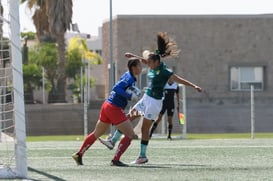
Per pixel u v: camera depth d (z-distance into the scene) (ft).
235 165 68.54
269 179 55.98
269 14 279.90
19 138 56.85
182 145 104.73
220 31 280.92
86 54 374.84
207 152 87.71
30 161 75.61
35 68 338.34
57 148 99.60
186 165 68.95
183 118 123.03
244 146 100.07
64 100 266.77
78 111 241.96
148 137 70.95
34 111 238.27
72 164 71.20
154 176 58.08
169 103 122.52
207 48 280.31
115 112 68.08
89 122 241.14
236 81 279.90
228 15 280.10
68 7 253.85
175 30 279.90
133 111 71.31
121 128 68.54
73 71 360.48
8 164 62.28
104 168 65.87
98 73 401.08
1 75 67.41
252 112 141.28
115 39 281.95
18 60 56.54
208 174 59.67
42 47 349.82
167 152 88.33
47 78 343.87
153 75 69.31
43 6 272.72
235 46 280.92
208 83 279.49
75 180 55.47
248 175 58.90
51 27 255.50
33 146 106.52
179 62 279.49
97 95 363.97
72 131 239.91
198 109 257.34
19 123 56.65
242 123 253.03
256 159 76.43
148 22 279.28
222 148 95.45
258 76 280.51
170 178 56.44
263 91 277.44
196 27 280.51
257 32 280.92
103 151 90.58
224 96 277.85
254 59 280.51
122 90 68.18
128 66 68.28
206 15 280.10
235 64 280.31
